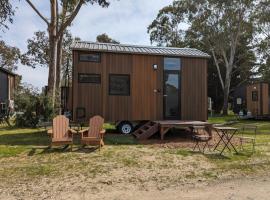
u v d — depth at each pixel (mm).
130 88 13992
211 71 39250
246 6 32312
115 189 6312
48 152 9797
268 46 35219
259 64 38281
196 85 14742
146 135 12688
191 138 12961
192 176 7297
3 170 7664
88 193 6059
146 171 7672
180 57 14562
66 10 21656
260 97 26125
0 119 20797
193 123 12719
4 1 18031
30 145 11102
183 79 14586
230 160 8891
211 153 9781
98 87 13633
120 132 14102
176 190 6273
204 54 14922
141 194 6016
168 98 14445
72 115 13344
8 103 25125
